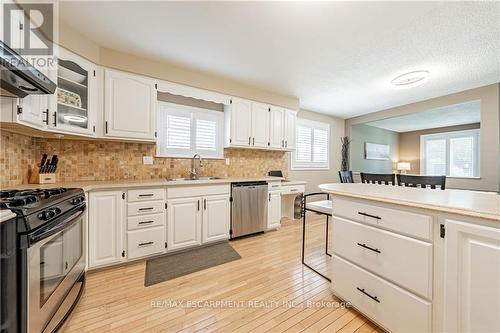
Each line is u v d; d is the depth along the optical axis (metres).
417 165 7.04
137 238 2.26
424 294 1.14
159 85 2.63
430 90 3.47
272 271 2.15
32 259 1.04
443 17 1.79
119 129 2.35
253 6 1.68
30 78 1.21
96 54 2.23
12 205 1.08
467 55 2.40
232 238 3.02
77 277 1.57
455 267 1.02
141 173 2.79
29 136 2.09
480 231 0.94
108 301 1.66
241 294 1.77
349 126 5.51
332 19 1.83
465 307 1.00
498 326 0.90
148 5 1.68
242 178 3.27
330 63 2.63
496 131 3.12
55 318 1.25
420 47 2.26
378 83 3.23
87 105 2.14
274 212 3.49
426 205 1.11
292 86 3.42
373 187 1.88
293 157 4.62
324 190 1.77
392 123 6.05
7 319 0.95
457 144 6.25
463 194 1.45
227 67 2.77
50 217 1.16
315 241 3.02
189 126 3.24
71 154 2.37
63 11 1.74
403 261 1.23
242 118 3.40
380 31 1.99
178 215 2.51
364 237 1.46
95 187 2.01
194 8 1.71
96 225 2.04
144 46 2.28
